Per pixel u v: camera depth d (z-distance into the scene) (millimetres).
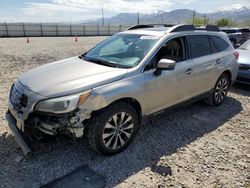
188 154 3701
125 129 3619
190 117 5020
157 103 4023
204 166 3424
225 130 4520
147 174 3217
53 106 3047
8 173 3152
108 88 3291
